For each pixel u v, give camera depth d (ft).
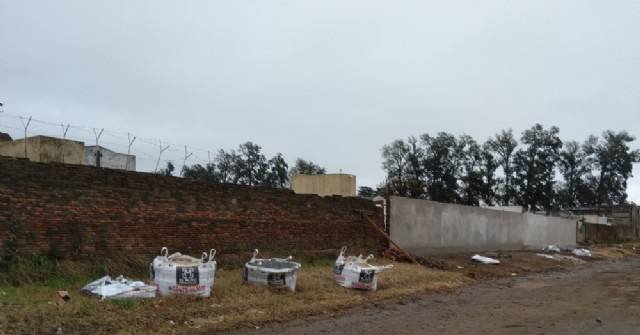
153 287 36.86
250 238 58.08
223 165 223.71
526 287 64.69
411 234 83.10
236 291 41.78
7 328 27.32
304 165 261.24
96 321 30.09
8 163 39.27
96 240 44.14
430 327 36.91
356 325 36.42
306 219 65.67
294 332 33.12
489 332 35.60
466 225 99.96
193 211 52.37
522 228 127.75
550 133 284.20
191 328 31.50
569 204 322.96
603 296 56.54
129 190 47.06
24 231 39.65
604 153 332.80
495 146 281.54
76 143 66.69
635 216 297.33
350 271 49.73
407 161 268.21
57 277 39.32
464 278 67.41
